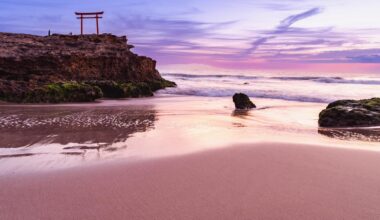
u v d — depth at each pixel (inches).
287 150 339.3
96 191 223.6
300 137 427.8
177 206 201.9
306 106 844.0
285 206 203.5
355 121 527.2
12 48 1136.8
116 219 184.4
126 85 1129.4
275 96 1117.1
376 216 191.2
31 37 1363.2
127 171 267.6
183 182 242.8
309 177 256.7
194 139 398.6
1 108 714.8
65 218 185.0
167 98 1106.7
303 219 187.0
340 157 314.5
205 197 215.6
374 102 587.2
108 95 1098.7
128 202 206.7
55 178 248.8
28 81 959.0
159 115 630.5
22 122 517.7
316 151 336.2
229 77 3235.7
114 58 1379.2
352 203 208.7
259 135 433.7
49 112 656.4
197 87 1503.4
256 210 197.6
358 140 415.5
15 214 189.5
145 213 191.9
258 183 242.5
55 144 363.6
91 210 195.0
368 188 234.5
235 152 330.0
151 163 290.5
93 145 360.8
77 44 1376.7
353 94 1115.3
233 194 221.3
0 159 299.9
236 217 188.4
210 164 288.5
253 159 305.1
